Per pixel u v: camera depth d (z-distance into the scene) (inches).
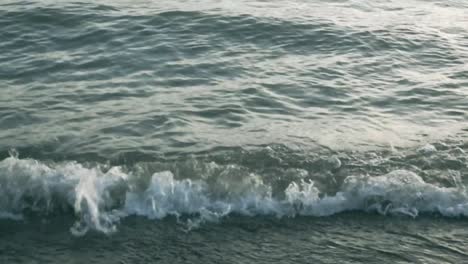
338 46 528.4
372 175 311.7
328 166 319.3
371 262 249.6
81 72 448.8
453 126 380.2
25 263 241.1
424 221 280.5
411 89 443.2
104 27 536.4
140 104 394.3
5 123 357.4
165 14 571.2
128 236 261.9
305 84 443.2
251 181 301.0
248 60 486.6
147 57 482.0
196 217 276.8
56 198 282.8
